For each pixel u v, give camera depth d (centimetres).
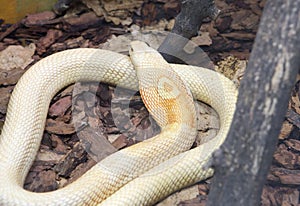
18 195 331
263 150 245
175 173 352
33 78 415
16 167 360
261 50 242
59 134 407
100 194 346
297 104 432
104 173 352
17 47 480
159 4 529
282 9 238
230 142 249
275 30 239
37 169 383
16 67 463
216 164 251
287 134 406
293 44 236
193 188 365
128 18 516
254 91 241
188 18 443
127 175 358
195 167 358
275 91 238
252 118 242
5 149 369
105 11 516
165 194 352
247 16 518
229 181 252
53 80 424
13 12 504
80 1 518
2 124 416
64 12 517
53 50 482
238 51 486
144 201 337
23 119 387
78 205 335
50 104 427
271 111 240
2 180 340
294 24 236
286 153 395
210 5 433
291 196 366
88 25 506
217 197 257
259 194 258
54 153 395
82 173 379
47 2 516
